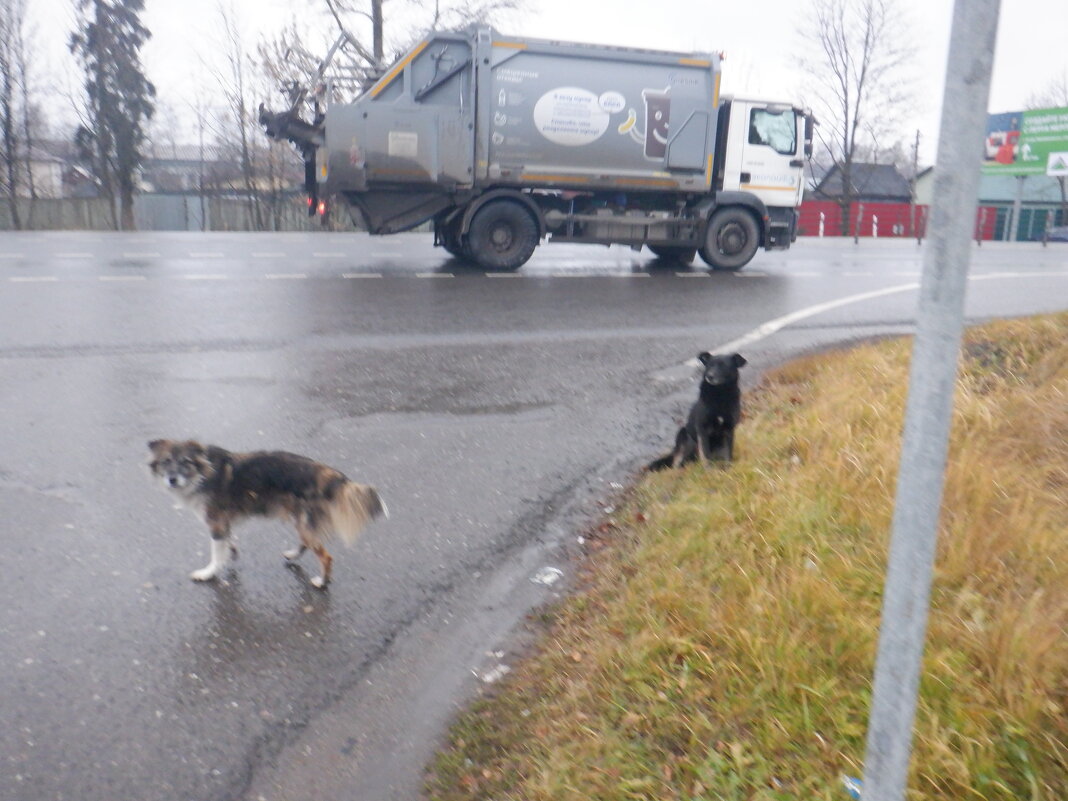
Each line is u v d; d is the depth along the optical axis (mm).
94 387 8008
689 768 3201
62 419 7129
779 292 14312
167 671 3996
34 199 36031
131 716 3686
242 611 4523
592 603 4613
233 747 3555
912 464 2094
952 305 1997
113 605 4488
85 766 3391
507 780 3359
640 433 7430
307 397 8000
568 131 15422
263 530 5367
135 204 38312
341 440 6980
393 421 7473
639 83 15602
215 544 4793
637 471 6590
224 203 38219
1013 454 5211
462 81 14906
